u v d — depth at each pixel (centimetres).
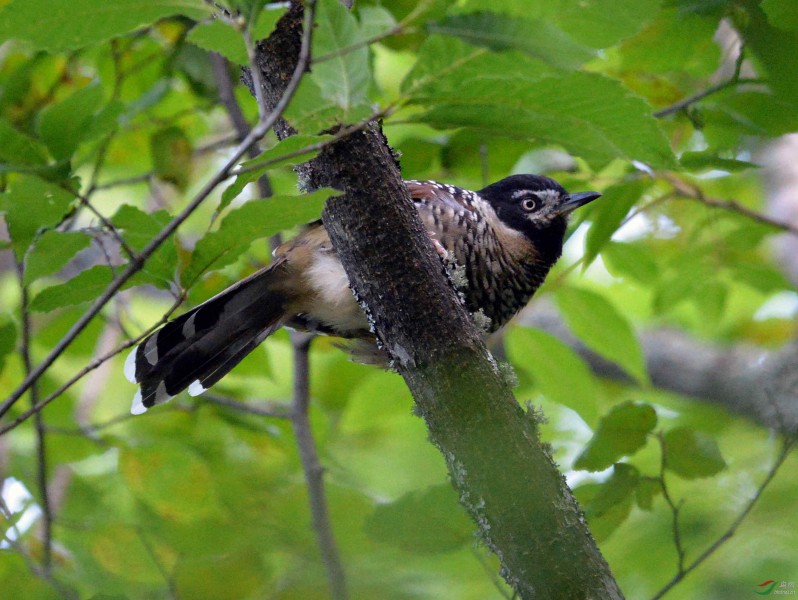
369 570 986
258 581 900
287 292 923
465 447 632
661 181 1170
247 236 591
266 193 1010
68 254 656
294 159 548
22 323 895
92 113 648
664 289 1269
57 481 1120
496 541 637
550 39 513
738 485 1141
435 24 520
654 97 1070
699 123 915
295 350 1035
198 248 598
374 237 621
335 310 919
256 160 545
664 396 1459
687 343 1474
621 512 754
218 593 895
